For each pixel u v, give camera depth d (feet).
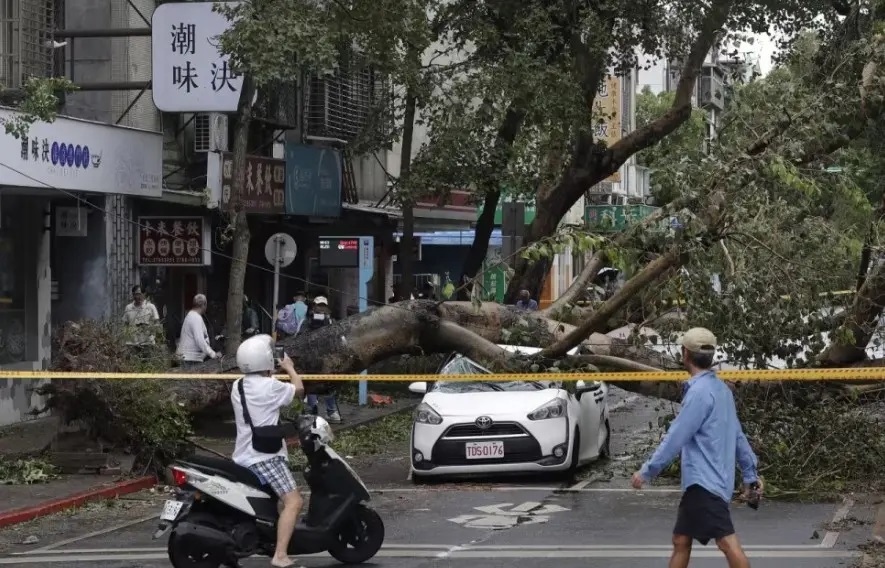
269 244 69.67
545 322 51.11
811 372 39.60
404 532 37.45
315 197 90.22
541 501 43.32
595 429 52.44
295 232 104.12
